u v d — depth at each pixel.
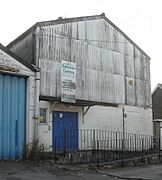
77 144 21.22
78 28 22.25
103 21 23.98
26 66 17.78
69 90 20.92
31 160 16.81
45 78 19.83
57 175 14.14
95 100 22.53
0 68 16.56
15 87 17.42
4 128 16.72
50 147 19.44
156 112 35.84
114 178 14.33
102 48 23.61
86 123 21.94
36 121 17.80
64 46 21.20
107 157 19.33
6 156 16.64
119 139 23.58
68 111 21.12
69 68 21.20
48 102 19.88
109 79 23.72
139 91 25.78
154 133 28.61
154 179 14.01
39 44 19.88
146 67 26.73
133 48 25.91
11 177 12.95
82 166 16.53
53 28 20.73
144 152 22.48
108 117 23.25
